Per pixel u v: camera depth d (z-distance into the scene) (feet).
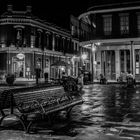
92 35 130.52
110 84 116.57
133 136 21.48
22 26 133.18
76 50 189.57
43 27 145.89
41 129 24.18
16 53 133.18
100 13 129.80
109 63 134.00
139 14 124.16
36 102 25.20
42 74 142.00
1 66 133.49
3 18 132.98
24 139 20.61
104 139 20.57
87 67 192.24
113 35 127.34
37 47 141.18
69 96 34.24
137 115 31.94
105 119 29.25
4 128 24.53
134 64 130.62
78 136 21.53
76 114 32.78
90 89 84.07
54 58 157.38
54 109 26.08
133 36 124.47
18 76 132.05
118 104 43.52
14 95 24.07
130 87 94.12
